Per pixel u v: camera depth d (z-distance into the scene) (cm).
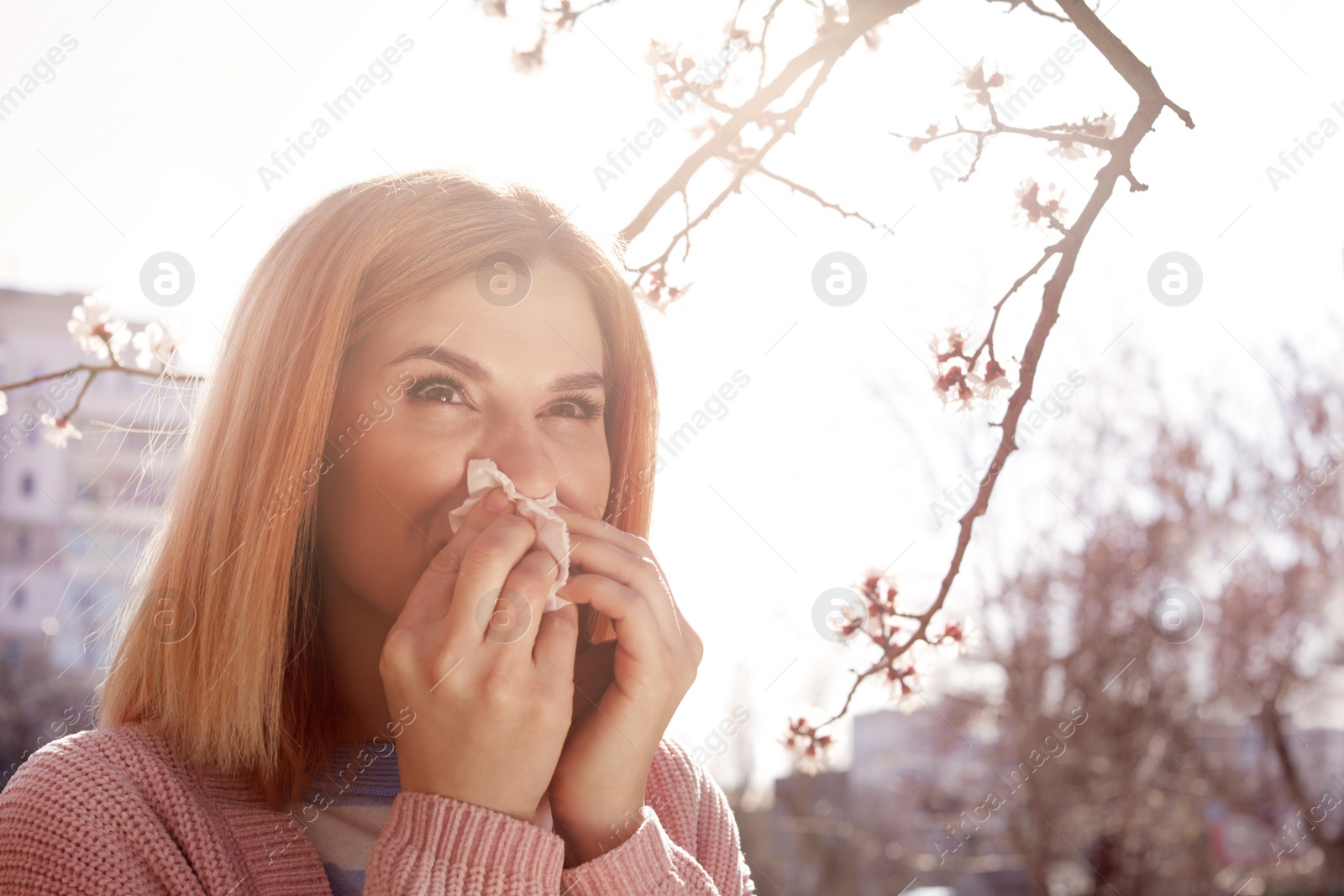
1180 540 1150
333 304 108
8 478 1802
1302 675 1212
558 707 101
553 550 105
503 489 106
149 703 109
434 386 110
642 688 112
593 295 128
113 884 91
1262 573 1189
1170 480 1141
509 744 99
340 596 113
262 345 111
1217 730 1237
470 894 93
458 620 98
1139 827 1212
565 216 126
